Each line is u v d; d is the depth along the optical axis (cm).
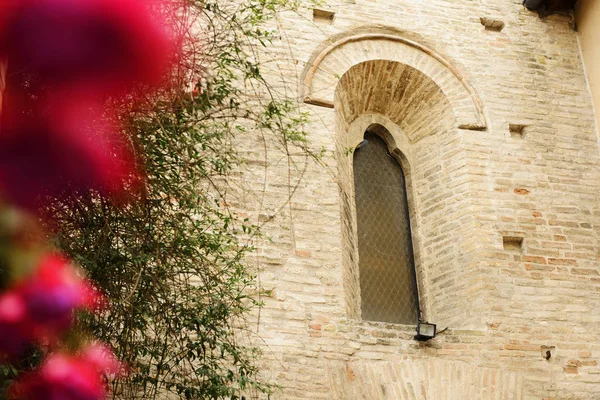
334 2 897
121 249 445
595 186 871
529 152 871
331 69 855
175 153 485
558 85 935
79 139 332
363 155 902
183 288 556
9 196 295
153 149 471
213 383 500
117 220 443
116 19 274
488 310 752
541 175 859
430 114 902
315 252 731
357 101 902
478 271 776
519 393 711
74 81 299
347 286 747
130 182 427
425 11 935
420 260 837
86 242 427
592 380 740
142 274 444
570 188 859
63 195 402
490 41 942
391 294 816
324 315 700
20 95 340
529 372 727
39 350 324
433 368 707
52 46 275
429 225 850
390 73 896
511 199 831
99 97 324
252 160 754
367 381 682
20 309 234
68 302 243
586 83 951
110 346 433
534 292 777
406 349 713
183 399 567
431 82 893
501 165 852
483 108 888
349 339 697
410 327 730
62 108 320
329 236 745
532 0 974
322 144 797
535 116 900
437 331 756
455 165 852
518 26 967
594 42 955
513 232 809
